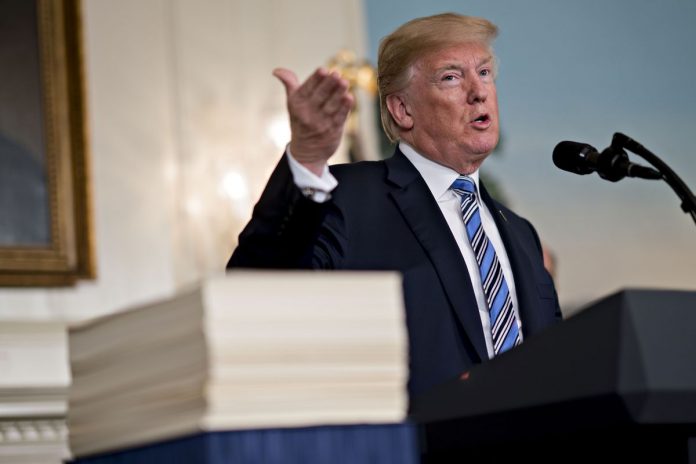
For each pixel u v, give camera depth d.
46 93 18.16
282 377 2.75
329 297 2.81
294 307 2.78
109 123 18.81
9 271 17.62
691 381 3.25
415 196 5.94
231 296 2.73
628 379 3.21
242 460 2.70
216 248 18.75
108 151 18.72
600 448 3.80
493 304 5.78
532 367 3.49
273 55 19.66
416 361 5.36
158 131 19.02
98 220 18.52
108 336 3.09
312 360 2.78
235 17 19.61
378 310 2.85
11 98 18.02
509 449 4.04
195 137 19.08
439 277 5.59
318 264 5.51
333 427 2.79
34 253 17.80
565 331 3.43
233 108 19.31
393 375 2.86
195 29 19.42
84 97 18.31
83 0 18.92
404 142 6.46
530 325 5.86
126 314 3.02
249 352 2.72
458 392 3.72
